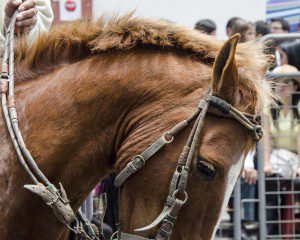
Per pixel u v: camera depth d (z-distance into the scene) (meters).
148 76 3.40
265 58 3.51
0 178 3.49
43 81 3.57
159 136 3.30
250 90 3.34
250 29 7.68
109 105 3.43
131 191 3.34
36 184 3.42
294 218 6.91
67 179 3.48
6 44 3.70
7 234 3.49
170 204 3.24
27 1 3.89
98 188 6.20
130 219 3.35
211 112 3.28
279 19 8.42
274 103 3.46
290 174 6.79
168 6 7.98
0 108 3.57
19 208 3.48
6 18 3.95
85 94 3.45
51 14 4.30
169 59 3.44
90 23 3.61
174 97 3.35
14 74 3.63
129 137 3.38
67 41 3.58
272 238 6.85
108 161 3.49
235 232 6.69
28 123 3.50
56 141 3.46
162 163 3.29
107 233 5.20
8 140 3.50
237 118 3.27
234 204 6.68
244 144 3.29
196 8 8.09
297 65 7.14
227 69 3.25
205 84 3.36
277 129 6.73
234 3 8.21
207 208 3.25
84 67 3.50
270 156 6.75
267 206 6.78
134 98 3.40
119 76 3.43
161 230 3.25
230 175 3.25
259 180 6.71
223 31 8.17
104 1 7.13
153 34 3.46
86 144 3.46
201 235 3.26
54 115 3.47
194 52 3.46
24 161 3.44
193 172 3.24
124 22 3.53
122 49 3.48
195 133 3.25
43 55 3.62
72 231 3.71
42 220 3.50
